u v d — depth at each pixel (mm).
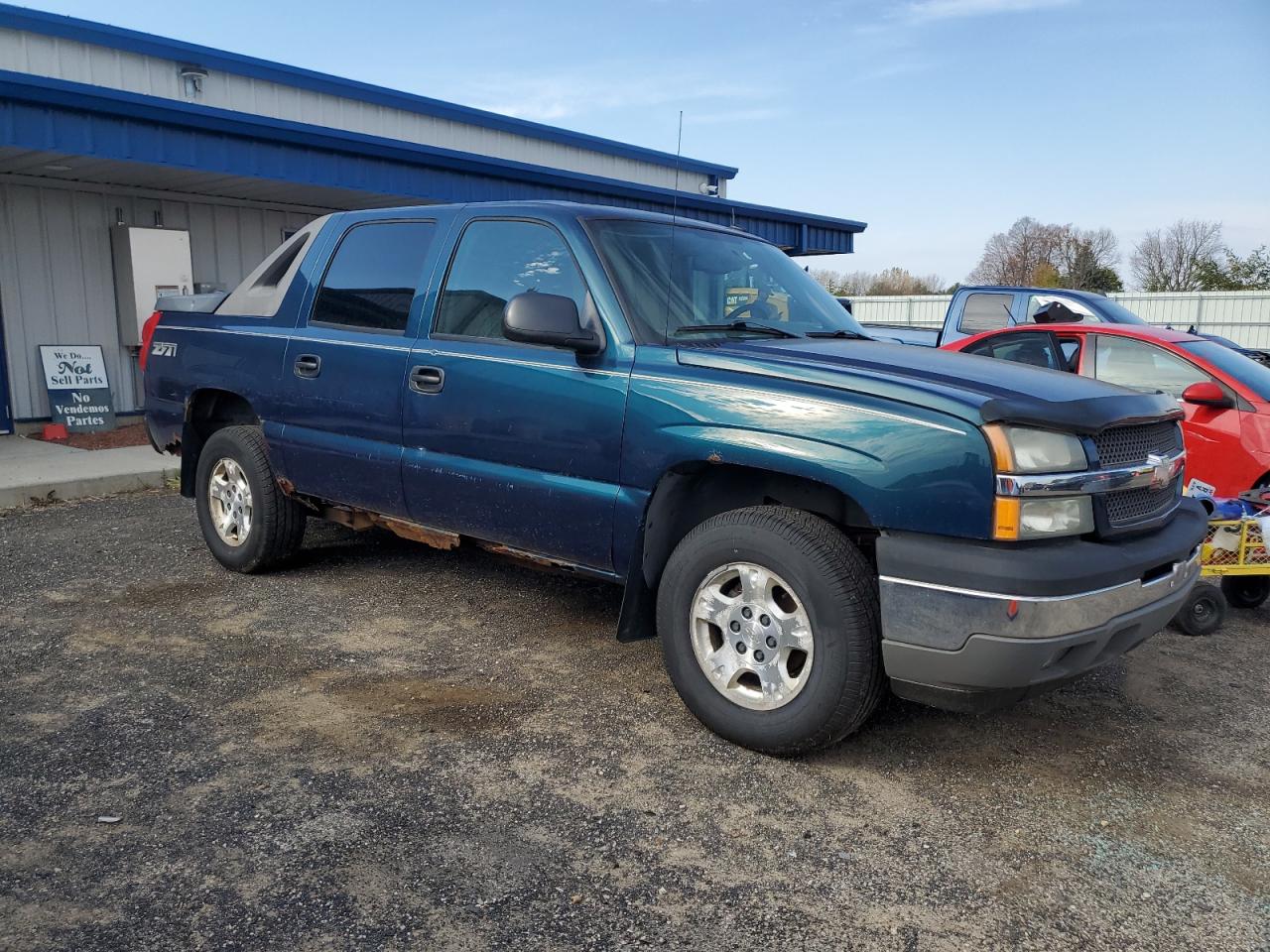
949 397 3100
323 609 5043
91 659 4289
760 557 3338
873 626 3205
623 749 3506
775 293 4465
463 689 4027
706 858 2820
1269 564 4980
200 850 2811
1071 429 3115
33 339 10758
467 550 6242
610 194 14125
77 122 8781
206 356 5535
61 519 7160
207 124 9617
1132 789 3305
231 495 5617
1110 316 9367
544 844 2873
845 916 2559
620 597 5320
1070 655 3084
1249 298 28219
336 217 5156
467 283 4371
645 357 3701
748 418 3371
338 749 3461
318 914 2520
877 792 3236
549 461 3932
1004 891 2693
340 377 4738
